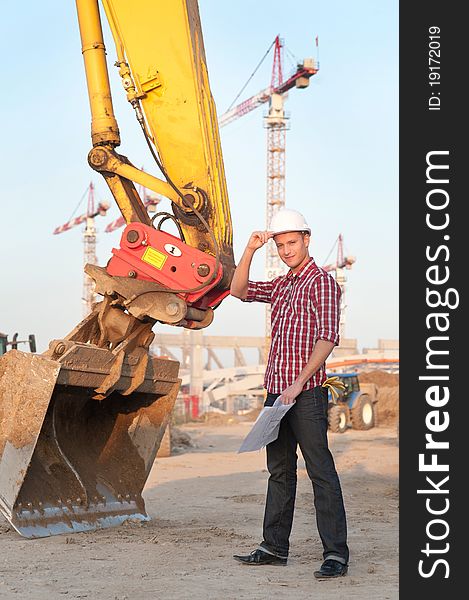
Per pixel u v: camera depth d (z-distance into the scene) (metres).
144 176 6.70
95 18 7.00
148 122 6.80
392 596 4.25
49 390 5.96
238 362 78.19
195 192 6.62
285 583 4.59
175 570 4.96
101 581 4.67
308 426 4.92
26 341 12.44
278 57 75.31
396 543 6.16
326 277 5.02
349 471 13.99
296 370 4.99
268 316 69.88
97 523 6.57
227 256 6.56
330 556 4.85
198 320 6.53
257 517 7.95
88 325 6.58
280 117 74.88
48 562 5.22
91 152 6.82
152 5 6.82
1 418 6.08
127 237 6.52
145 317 6.45
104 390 6.36
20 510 6.11
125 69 6.83
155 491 11.08
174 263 6.39
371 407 33.06
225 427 41.22
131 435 7.18
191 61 6.76
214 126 6.86
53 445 6.64
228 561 5.25
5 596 4.32
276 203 74.00
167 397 7.11
